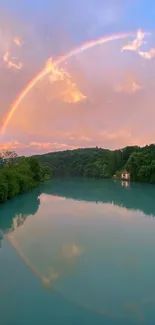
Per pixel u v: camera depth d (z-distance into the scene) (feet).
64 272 72.33
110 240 101.81
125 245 95.30
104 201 207.82
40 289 62.64
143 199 216.54
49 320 51.16
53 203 199.72
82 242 99.19
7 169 268.41
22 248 92.63
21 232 114.83
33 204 194.49
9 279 67.82
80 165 636.48
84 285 64.39
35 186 330.95
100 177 550.77
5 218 145.18
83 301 57.41
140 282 66.33
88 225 126.31
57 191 287.07
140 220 136.36
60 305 55.83
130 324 50.08
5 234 111.65
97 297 59.36
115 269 74.38
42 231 116.37
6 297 58.90
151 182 352.90
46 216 150.00
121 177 456.04
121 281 66.90
